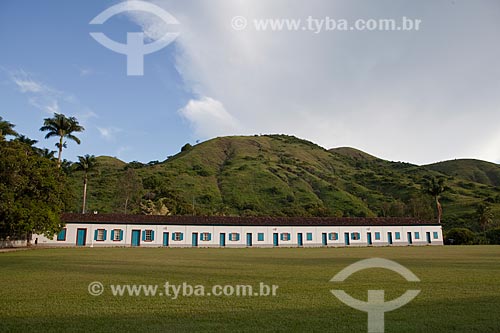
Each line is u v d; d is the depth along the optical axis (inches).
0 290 506.0
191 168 4537.4
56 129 2060.8
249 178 4190.5
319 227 2181.3
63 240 1815.9
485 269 759.1
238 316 368.2
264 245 2080.5
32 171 1422.2
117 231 1904.5
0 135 1499.8
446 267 802.2
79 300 441.7
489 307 402.0
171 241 1967.3
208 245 2012.8
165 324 339.6
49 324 338.0
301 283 567.2
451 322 342.3
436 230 2330.2
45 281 587.8
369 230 2237.9
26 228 1363.2
